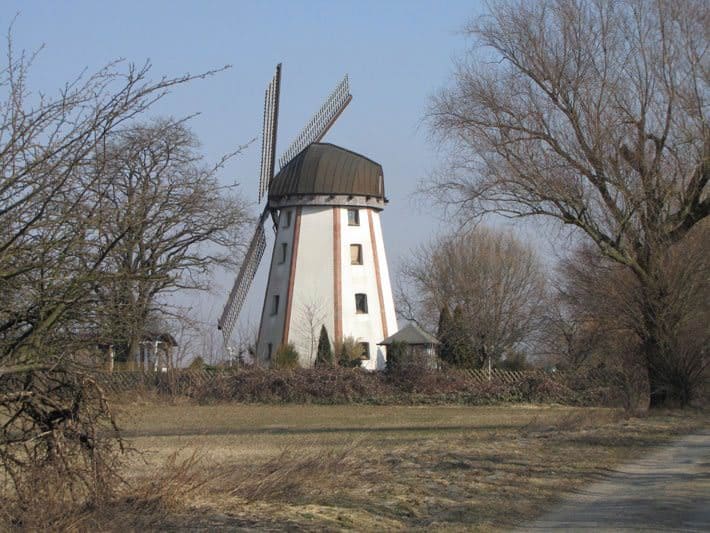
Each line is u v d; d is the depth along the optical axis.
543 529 11.00
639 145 29.59
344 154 59.06
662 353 31.58
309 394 46.59
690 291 31.11
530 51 29.97
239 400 46.25
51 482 9.82
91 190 9.49
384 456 18.75
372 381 47.88
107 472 10.45
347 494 13.39
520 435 23.64
